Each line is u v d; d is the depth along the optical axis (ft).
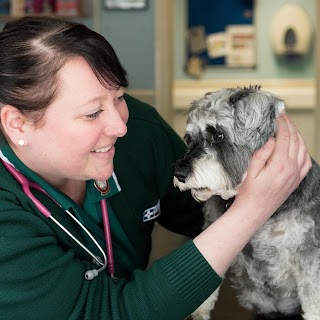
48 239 3.98
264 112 4.45
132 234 4.98
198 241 4.09
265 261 4.67
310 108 24.03
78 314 3.96
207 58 26.35
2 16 17.66
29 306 3.78
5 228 3.81
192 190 4.77
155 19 18.12
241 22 25.88
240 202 4.17
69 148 3.98
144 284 4.02
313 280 4.51
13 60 3.85
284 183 4.19
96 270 4.15
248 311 5.04
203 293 4.04
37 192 4.28
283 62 25.64
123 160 5.03
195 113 4.82
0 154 4.25
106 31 18.25
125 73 4.20
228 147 4.59
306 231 4.50
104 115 3.99
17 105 3.89
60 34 3.88
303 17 25.18
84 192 4.72
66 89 3.84
